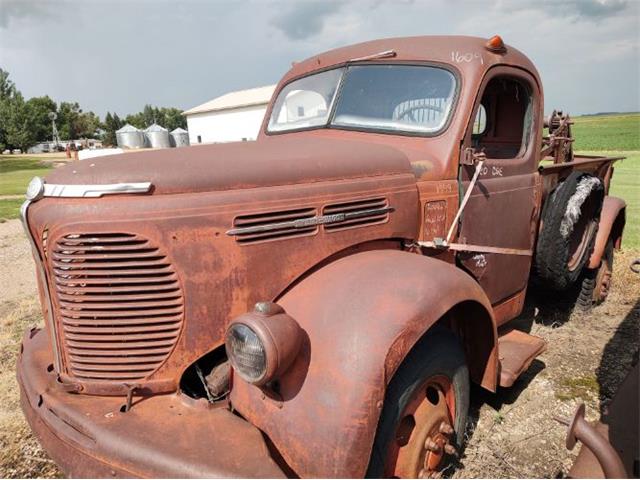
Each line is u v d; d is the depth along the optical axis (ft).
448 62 9.88
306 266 7.52
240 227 6.91
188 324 6.73
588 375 11.49
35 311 16.16
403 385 6.69
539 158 11.97
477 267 10.23
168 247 6.54
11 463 8.74
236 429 6.24
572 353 12.59
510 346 10.35
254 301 7.07
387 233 8.50
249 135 129.08
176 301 6.66
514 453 8.84
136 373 6.76
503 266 11.03
